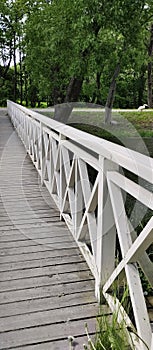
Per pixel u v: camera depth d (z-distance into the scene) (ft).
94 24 24.27
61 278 7.10
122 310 5.47
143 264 5.27
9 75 78.59
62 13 27.89
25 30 35.94
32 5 44.45
